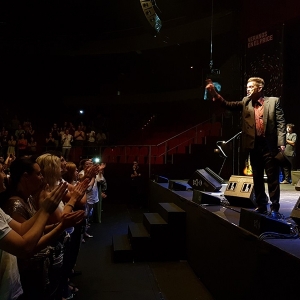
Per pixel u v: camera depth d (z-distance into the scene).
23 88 16.70
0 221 1.53
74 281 4.19
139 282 4.14
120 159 13.77
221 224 3.28
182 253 5.04
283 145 3.35
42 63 15.92
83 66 16.31
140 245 5.00
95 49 14.80
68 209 1.91
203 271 4.00
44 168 2.63
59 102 17.20
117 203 11.23
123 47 14.41
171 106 16.09
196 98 14.28
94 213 7.83
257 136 3.47
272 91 8.88
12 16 13.62
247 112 3.52
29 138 13.63
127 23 14.42
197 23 12.28
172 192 5.90
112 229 7.21
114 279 4.26
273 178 3.43
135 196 10.59
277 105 3.43
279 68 8.68
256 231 2.52
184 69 15.90
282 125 3.39
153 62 15.61
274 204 3.41
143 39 13.98
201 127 13.08
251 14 9.48
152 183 8.80
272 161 3.43
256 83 3.48
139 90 17.47
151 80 17.17
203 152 10.58
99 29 14.95
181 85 16.45
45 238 1.77
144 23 7.90
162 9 12.67
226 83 11.66
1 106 15.92
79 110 17.20
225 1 11.25
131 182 10.94
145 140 14.77
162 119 16.30
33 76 16.73
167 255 5.02
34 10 13.20
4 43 14.84
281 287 2.09
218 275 3.39
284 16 8.45
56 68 16.47
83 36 14.91
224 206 4.09
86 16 13.75
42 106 16.95
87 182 2.06
